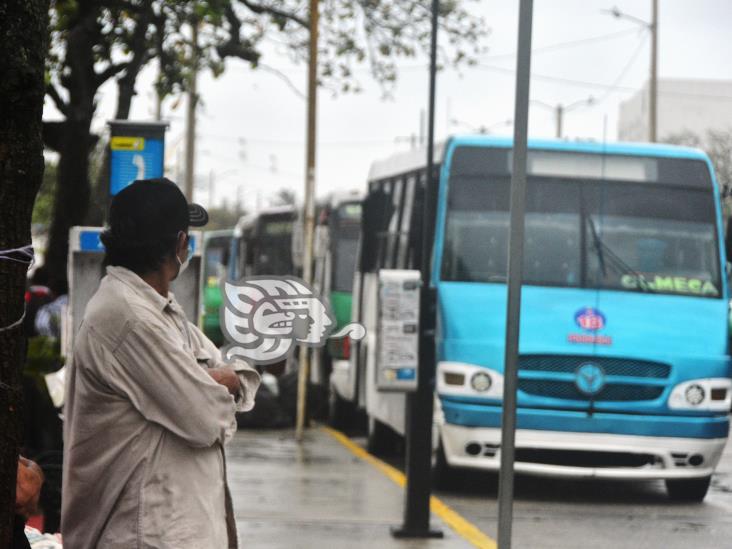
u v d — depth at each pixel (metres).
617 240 17.20
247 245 45.19
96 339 4.98
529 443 16.08
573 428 16.05
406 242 19.12
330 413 25.62
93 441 4.98
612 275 16.98
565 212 17.28
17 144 4.43
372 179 23.39
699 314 16.80
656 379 16.25
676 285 17.05
